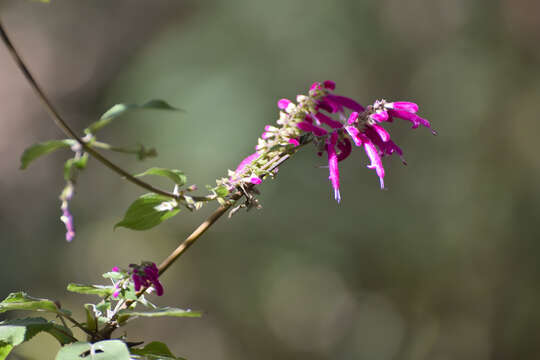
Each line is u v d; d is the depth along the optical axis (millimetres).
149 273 1398
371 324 9867
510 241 9109
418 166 9453
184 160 9125
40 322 1307
